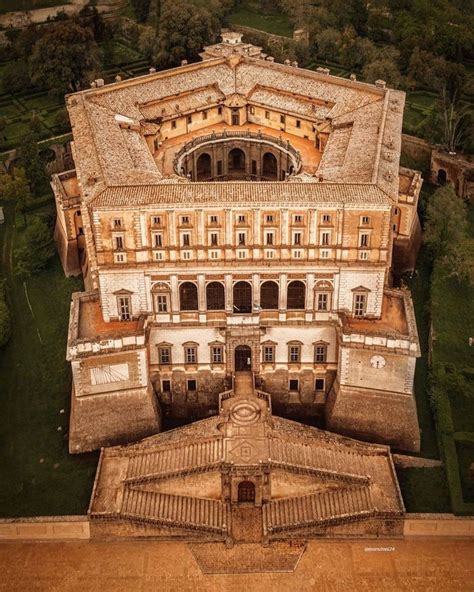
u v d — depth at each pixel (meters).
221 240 122.38
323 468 114.88
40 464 124.00
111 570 107.31
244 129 186.75
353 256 122.69
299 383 133.25
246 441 117.12
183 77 188.50
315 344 129.75
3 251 179.75
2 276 170.75
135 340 122.88
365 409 127.06
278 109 181.75
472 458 122.62
